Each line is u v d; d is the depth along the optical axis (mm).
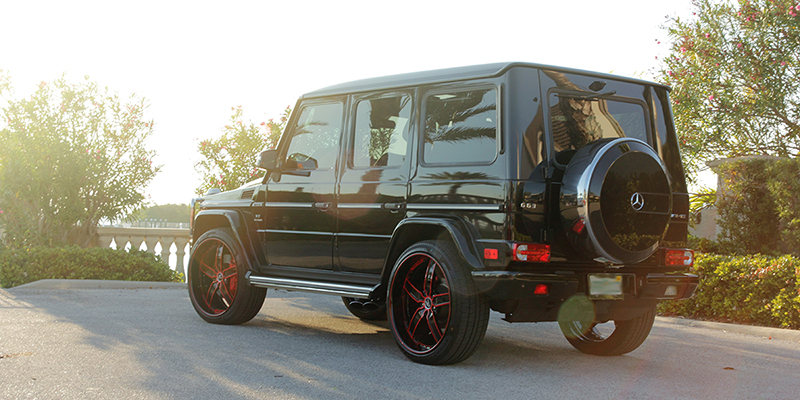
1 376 3916
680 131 10875
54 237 10867
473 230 4328
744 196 8945
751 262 7062
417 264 4793
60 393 3568
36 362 4309
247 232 6078
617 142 4293
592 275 4332
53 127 11086
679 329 6809
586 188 4113
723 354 5391
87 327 5738
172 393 3621
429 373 4316
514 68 4379
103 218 11633
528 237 4172
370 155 5207
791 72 10383
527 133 4273
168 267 10250
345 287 5062
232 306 6090
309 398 3605
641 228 4289
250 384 3875
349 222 5227
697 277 4812
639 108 4953
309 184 5609
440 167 4629
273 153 5879
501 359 4895
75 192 11086
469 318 4316
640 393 3938
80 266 9438
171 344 5082
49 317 6262
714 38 10711
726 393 4008
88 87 11555
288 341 5430
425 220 4539
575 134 4539
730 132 10898
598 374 4461
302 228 5625
